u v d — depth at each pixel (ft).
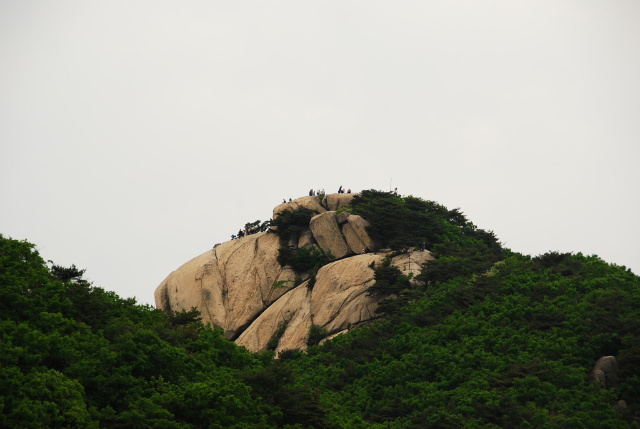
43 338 515.91
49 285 595.06
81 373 517.96
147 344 564.30
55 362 525.75
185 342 643.86
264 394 593.01
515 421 620.08
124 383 527.81
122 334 585.63
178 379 558.97
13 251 612.29
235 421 534.37
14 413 447.01
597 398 641.40
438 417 636.48
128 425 496.64
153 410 507.30
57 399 476.54
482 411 636.48
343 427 582.35
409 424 645.51
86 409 498.28
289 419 578.25
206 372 589.73
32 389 467.11
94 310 620.49
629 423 617.21
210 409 531.50
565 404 637.30
